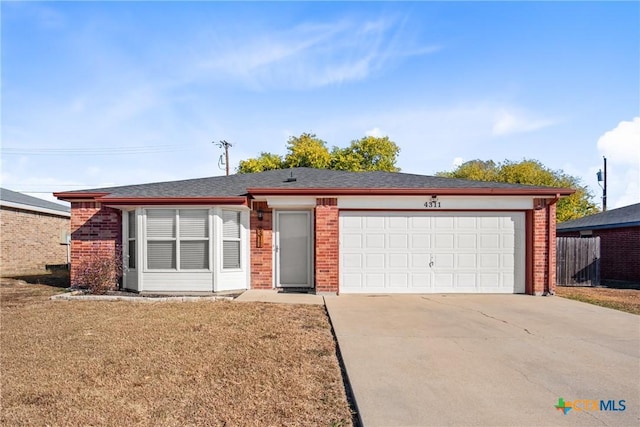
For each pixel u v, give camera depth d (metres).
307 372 4.56
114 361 4.86
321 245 10.05
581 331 6.43
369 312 7.75
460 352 5.27
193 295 9.68
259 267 10.71
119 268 10.34
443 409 3.60
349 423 3.41
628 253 15.09
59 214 19.64
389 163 36.44
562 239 13.68
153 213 10.07
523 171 28.73
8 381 4.23
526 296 9.98
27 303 8.63
